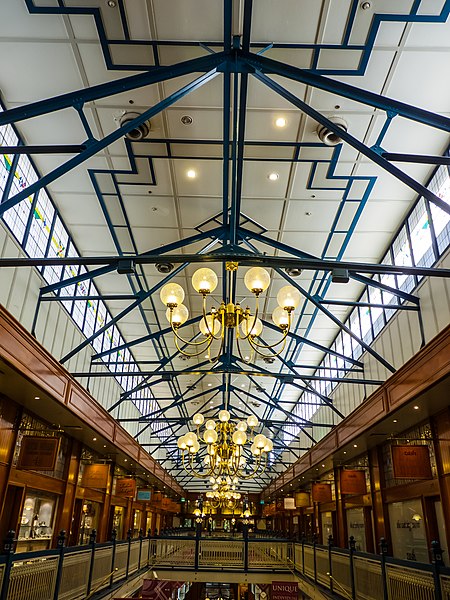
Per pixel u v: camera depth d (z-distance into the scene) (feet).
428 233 28.53
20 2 18.72
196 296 42.42
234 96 20.57
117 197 29.99
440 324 26.89
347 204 30.09
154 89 22.45
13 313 25.35
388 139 25.07
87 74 21.77
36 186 17.66
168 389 68.44
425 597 18.02
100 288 40.68
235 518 117.60
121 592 32.48
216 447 42.83
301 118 23.89
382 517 39.37
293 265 19.07
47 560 20.25
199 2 18.56
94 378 41.42
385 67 21.30
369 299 39.65
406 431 35.32
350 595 26.27
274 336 49.34
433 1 18.39
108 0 18.54
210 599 89.04
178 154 26.45
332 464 53.31
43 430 29.35
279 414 80.74
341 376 48.14
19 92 22.75
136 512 69.92
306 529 73.56
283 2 18.56
